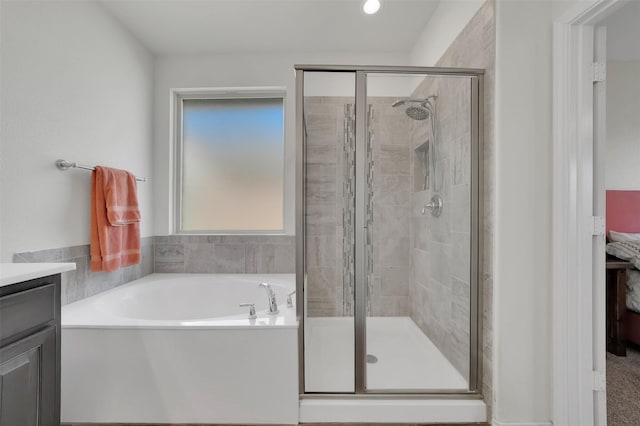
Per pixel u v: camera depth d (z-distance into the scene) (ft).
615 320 8.52
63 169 6.06
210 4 7.24
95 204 6.68
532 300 5.21
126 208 7.36
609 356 8.44
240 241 9.24
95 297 6.76
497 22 5.22
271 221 9.68
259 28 8.16
